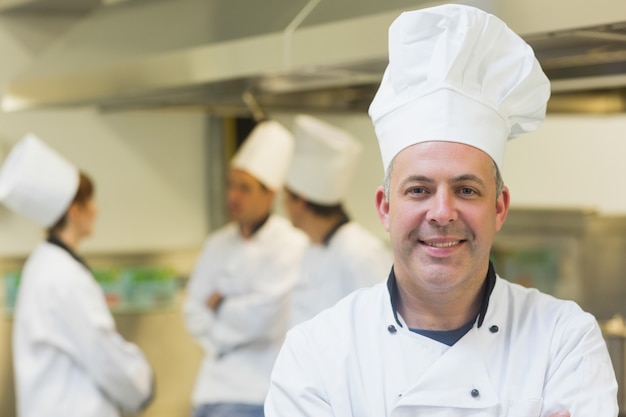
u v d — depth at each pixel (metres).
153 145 3.93
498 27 1.36
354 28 1.81
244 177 3.27
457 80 1.34
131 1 2.90
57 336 2.84
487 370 1.37
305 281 2.94
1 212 3.67
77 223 2.96
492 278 1.40
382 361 1.41
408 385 1.38
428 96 1.34
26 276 2.94
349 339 1.43
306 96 2.93
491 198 1.33
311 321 1.50
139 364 2.93
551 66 2.13
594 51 1.78
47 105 2.99
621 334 2.88
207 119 4.01
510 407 1.35
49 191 2.88
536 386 1.35
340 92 2.90
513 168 3.45
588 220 3.17
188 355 3.97
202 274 3.41
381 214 1.44
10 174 2.98
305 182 2.91
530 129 1.44
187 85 2.38
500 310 1.40
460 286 1.32
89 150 3.82
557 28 1.49
